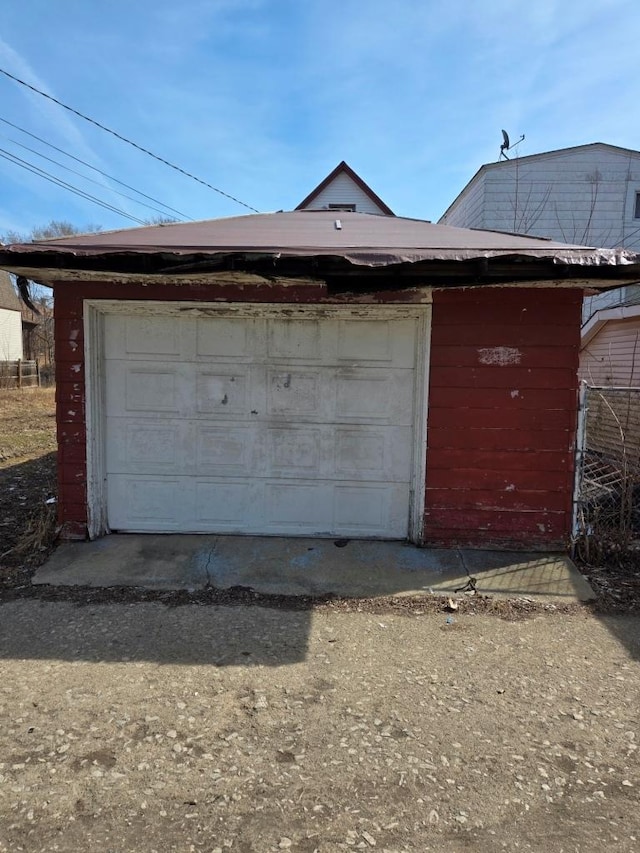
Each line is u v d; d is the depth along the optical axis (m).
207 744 2.58
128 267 4.11
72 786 2.31
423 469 4.95
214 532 5.24
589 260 3.94
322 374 5.07
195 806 2.22
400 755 2.52
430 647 3.48
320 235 4.99
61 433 5.03
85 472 5.05
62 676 3.11
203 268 4.04
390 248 4.10
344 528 5.18
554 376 4.81
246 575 4.45
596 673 3.20
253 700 2.91
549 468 4.88
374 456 5.11
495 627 3.75
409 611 3.96
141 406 5.15
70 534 5.09
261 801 2.25
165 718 2.76
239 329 5.07
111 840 2.06
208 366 5.11
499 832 2.11
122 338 5.10
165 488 5.22
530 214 14.68
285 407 5.11
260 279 4.59
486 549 4.96
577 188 14.62
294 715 2.80
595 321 11.29
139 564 4.62
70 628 3.66
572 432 4.85
